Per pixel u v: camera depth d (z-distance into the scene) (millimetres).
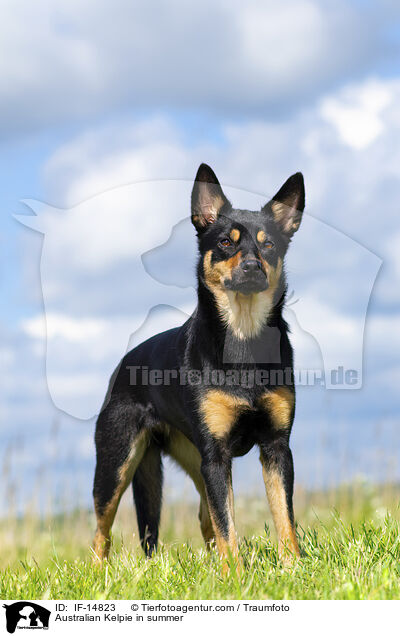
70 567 5879
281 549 5469
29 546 9227
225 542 5488
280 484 5770
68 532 9781
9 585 5258
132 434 6945
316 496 10383
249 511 10562
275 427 5805
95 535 7035
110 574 5219
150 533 7141
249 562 5285
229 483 5773
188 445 7016
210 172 5883
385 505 9812
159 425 6887
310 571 4992
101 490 7008
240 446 5988
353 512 9789
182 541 9266
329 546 5527
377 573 4676
